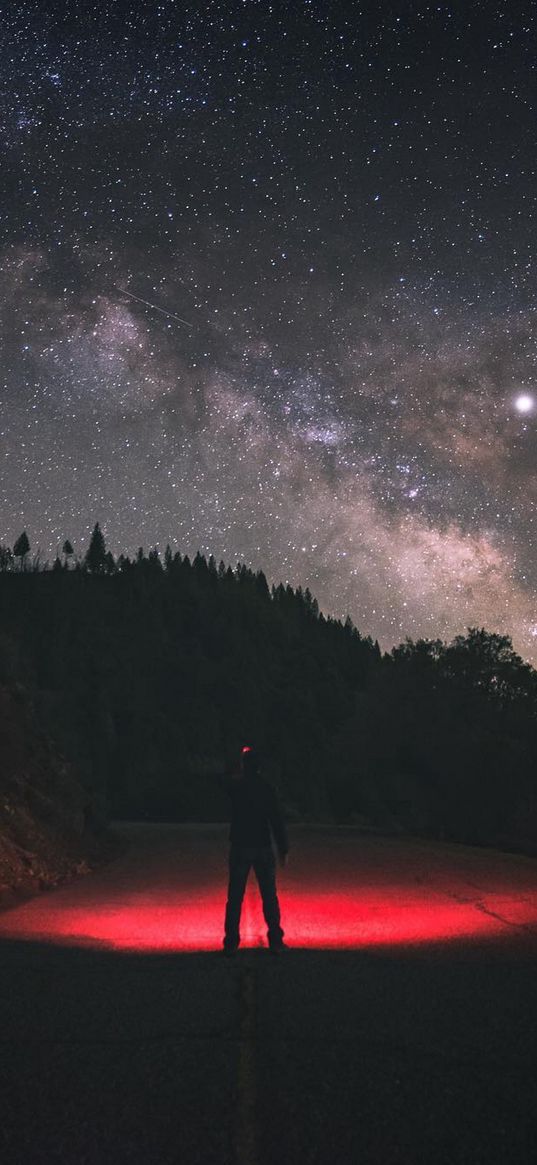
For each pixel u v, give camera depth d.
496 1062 3.99
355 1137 3.15
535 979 5.83
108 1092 3.62
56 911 9.96
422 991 5.51
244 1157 3.00
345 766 47.53
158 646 161.38
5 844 12.96
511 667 41.44
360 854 19.08
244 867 7.31
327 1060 4.04
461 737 39.97
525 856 17.78
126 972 6.21
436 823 39.97
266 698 150.88
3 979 5.91
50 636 146.25
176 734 126.31
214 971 6.28
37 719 21.27
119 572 196.38
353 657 194.88
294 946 7.48
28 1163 2.96
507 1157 2.99
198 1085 3.71
